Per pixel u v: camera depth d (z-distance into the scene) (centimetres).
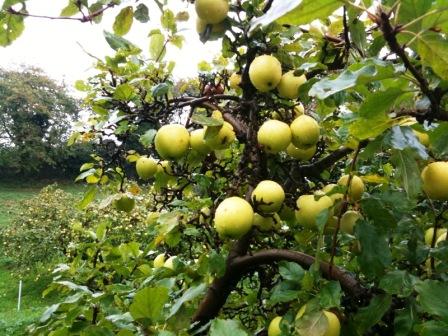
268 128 77
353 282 71
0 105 1362
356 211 77
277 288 68
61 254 478
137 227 335
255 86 80
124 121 91
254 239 92
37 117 1418
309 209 77
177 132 81
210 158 95
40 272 478
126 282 104
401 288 61
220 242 91
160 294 57
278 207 74
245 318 104
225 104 99
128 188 108
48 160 1386
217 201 85
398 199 69
